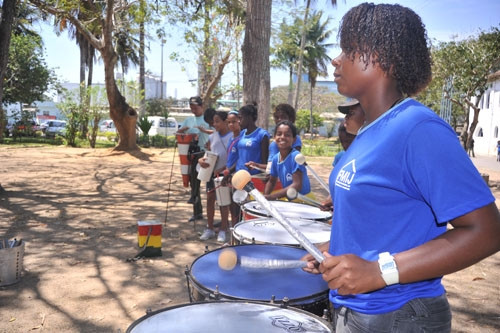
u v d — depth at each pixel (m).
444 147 1.16
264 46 8.30
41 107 59.81
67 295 4.15
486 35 15.16
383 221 1.26
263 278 2.23
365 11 1.33
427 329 1.29
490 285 4.73
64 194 9.34
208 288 2.06
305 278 2.24
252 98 8.34
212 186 5.96
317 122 54.69
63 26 14.95
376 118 1.34
